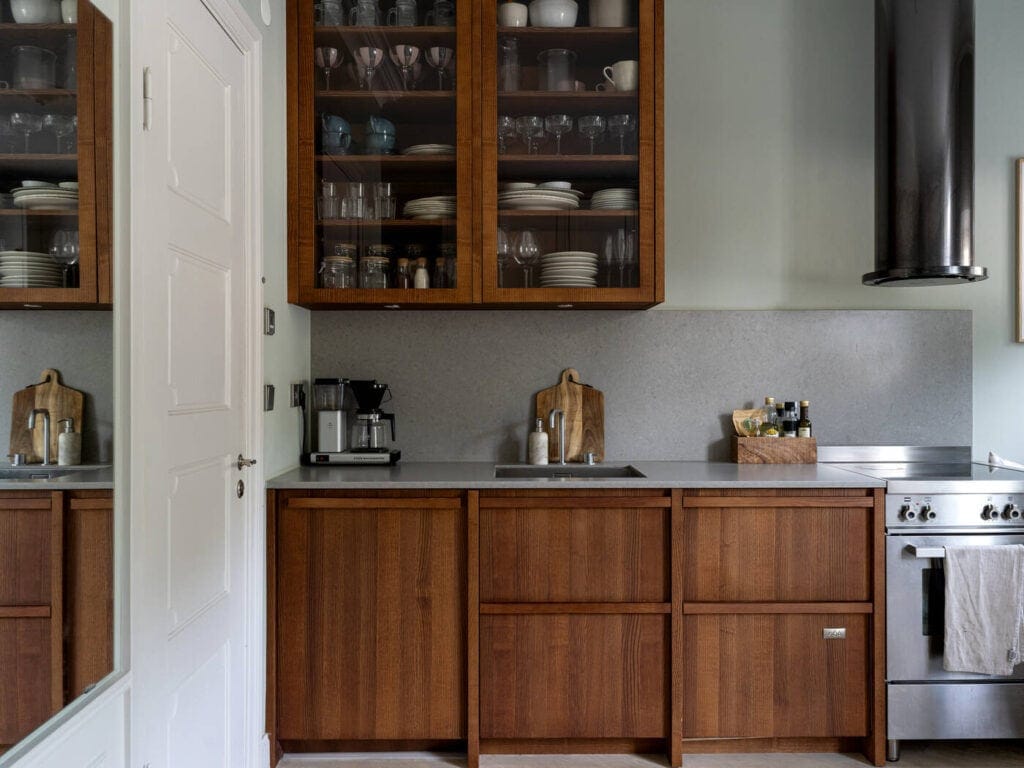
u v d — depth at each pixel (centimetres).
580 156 254
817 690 231
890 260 259
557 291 251
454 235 252
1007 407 290
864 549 230
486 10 251
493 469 261
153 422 144
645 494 230
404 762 235
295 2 247
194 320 170
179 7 159
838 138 290
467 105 251
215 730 185
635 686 231
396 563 229
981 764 234
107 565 129
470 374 287
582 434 287
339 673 230
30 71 108
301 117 248
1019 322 292
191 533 168
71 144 118
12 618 103
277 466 243
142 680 139
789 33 290
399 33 253
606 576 230
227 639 195
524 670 230
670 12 290
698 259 291
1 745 100
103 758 126
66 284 117
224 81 191
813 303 291
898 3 256
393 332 286
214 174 183
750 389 289
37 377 110
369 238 253
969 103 255
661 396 289
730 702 231
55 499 114
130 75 135
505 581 229
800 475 243
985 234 293
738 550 230
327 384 269
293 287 249
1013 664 223
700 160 290
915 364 290
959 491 228
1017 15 291
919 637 229
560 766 232
